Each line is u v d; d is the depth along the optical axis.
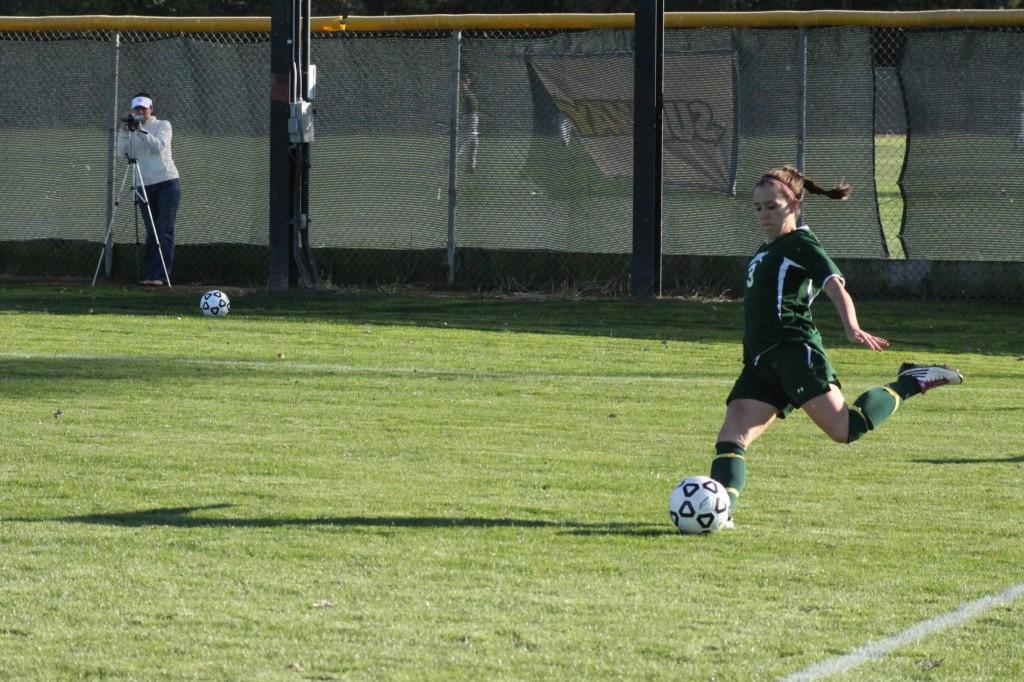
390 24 60.53
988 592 19.66
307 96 60.12
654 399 37.69
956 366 44.75
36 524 22.91
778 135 57.81
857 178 57.34
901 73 57.16
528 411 35.47
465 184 60.66
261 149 61.84
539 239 60.47
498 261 60.84
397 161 61.12
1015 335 51.16
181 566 20.45
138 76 62.28
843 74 56.97
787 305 23.14
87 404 35.34
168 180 61.06
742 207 58.44
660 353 46.41
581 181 59.78
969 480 27.67
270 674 16.08
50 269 63.94
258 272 62.47
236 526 22.92
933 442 31.97
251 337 48.59
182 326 51.03
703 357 45.78
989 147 56.50
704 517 22.70
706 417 35.06
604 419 34.50
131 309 55.34
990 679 16.19
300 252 61.12
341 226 61.84
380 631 17.61
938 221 57.44
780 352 23.16
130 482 26.31
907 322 53.50
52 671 16.14
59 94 62.81
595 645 17.17
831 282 22.64
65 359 42.91
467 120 60.44
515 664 16.47
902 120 57.34
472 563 20.83
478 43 59.97
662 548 21.89
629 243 59.56
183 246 63.12
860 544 22.31
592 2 81.06
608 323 53.03
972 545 22.33
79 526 22.78
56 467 27.59
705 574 20.42
